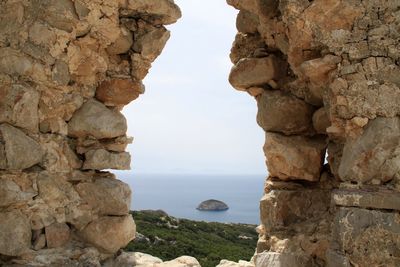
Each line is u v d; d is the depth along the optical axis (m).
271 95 4.88
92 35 4.46
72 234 4.41
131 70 4.87
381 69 3.42
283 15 3.89
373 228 3.30
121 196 4.54
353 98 3.49
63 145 4.36
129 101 4.87
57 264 4.12
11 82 4.00
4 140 3.90
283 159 4.78
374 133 3.39
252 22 5.14
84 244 4.43
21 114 4.02
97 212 4.48
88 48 4.49
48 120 4.26
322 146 4.72
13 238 3.91
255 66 4.93
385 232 3.26
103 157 4.50
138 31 4.82
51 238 4.18
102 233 4.42
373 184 3.39
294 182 4.89
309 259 4.17
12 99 3.97
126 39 4.73
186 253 11.91
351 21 3.55
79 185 4.43
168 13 4.75
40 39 4.15
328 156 4.57
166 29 4.90
